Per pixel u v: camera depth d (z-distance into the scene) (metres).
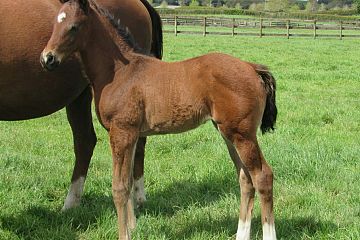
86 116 5.48
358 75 15.82
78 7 4.24
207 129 8.76
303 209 5.22
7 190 5.55
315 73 16.14
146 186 6.14
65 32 4.21
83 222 5.04
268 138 7.96
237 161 4.45
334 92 13.00
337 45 27.08
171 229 4.80
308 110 10.42
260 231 4.76
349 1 123.88
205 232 4.68
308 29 39.22
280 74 15.89
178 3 128.38
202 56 4.23
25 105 5.09
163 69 4.30
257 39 29.91
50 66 4.22
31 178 5.96
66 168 6.62
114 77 4.35
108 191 5.86
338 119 9.73
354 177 6.12
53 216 5.15
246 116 4.01
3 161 6.53
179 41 26.77
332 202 5.36
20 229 4.80
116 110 4.29
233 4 125.94
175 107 4.18
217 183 6.08
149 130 4.38
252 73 4.07
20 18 4.86
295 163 6.49
